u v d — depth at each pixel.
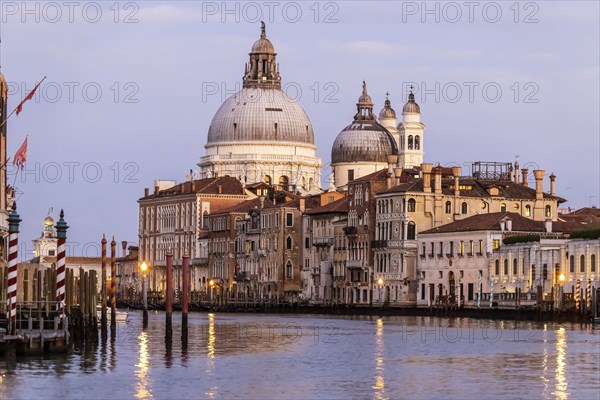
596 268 190.88
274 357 119.19
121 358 115.81
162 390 94.50
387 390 95.44
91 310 133.50
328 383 99.06
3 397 90.56
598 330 159.38
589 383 99.00
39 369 103.12
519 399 91.25
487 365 111.44
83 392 92.81
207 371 106.12
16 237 103.31
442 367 110.00
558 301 185.75
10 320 105.25
